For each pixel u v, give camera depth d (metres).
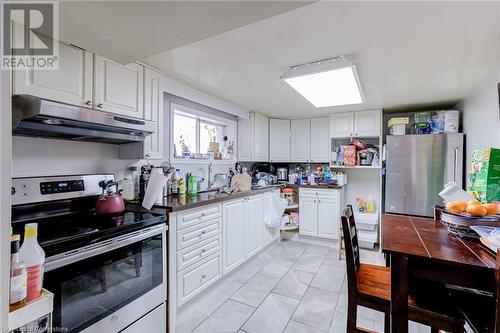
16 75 1.29
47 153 1.69
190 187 2.68
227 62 1.97
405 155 3.13
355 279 1.36
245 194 2.83
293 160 4.25
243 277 2.68
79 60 1.57
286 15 1.33
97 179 1.88
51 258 1.13
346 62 1.83
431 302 1.21
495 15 1.31
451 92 2.71
